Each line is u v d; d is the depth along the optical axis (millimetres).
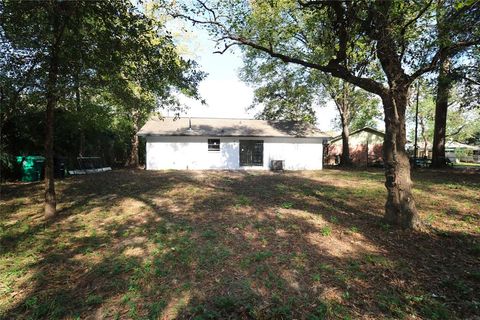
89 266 4902
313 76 23219
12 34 6066
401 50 6617
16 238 6238
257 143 22391
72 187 12562
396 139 6695
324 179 16016
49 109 7668
